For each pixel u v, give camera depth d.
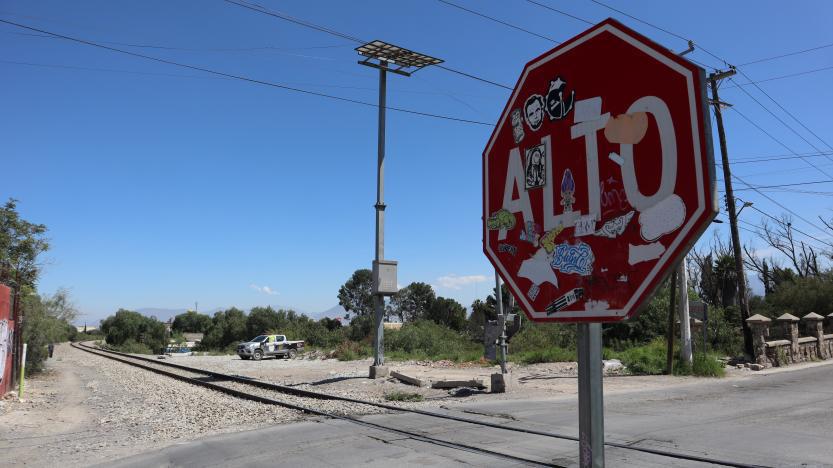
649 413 11.29
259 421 11.90
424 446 8.50
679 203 2.01
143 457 8.48
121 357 48.69
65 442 10.41
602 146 2.31
